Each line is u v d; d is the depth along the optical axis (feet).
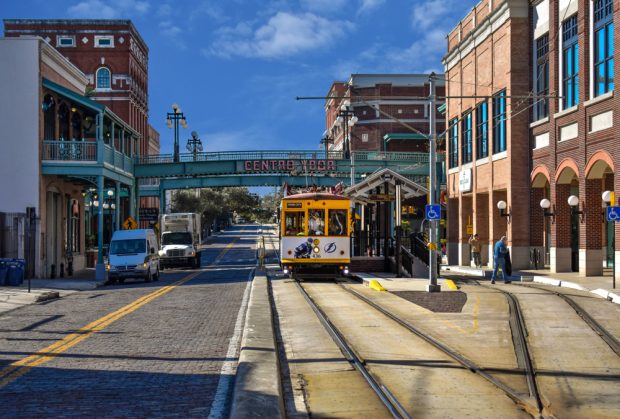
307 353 36.88
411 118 283.38
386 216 111.45
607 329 46.01
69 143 115.44
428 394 27.25
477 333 44.14
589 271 95.35
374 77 304.50
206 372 31.40
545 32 111.96
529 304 61.67
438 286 75.46
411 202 234.38
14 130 113.80
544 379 30.17
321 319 51.49
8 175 113.39
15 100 113.80
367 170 179.22
